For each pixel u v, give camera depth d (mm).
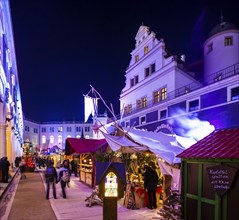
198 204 6758
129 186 10102
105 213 6590
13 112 29906
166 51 33188
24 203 10820
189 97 25703
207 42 32719
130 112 38875
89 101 22094
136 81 38906
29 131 68562
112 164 6742
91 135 70875
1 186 14734
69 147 18938
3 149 19938
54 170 12070
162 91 32031
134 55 40000
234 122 20719
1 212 9273
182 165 7469
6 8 19641
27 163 28062
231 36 30734
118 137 12125
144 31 37312
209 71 31984
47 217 8594
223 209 6004
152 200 9797
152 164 11289
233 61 30312
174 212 7391
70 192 13781
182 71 30516
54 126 72812
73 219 8328
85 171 17250
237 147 6145
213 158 6207
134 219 8359
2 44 19016
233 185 5809
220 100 22188
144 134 12555
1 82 18453
